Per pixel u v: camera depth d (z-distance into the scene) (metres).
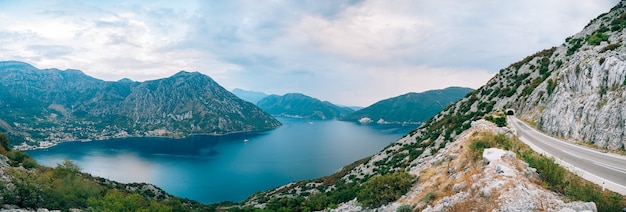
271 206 90.06
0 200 38.81
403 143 128.50
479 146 31.89
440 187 29.45
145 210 56.47
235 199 174.12
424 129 130.88
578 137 49.31
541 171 24.36
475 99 126.00
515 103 92.69
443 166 35.28
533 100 81.44
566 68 71.88
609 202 20.25
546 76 91.12
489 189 22.25
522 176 23.55
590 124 47.69
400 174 38.53
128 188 97.75
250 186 198.62
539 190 20.94
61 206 46.53
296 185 138.75
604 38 80.44
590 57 63.19
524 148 33.44
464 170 29.47
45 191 48.09
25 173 52.25
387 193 36.03
